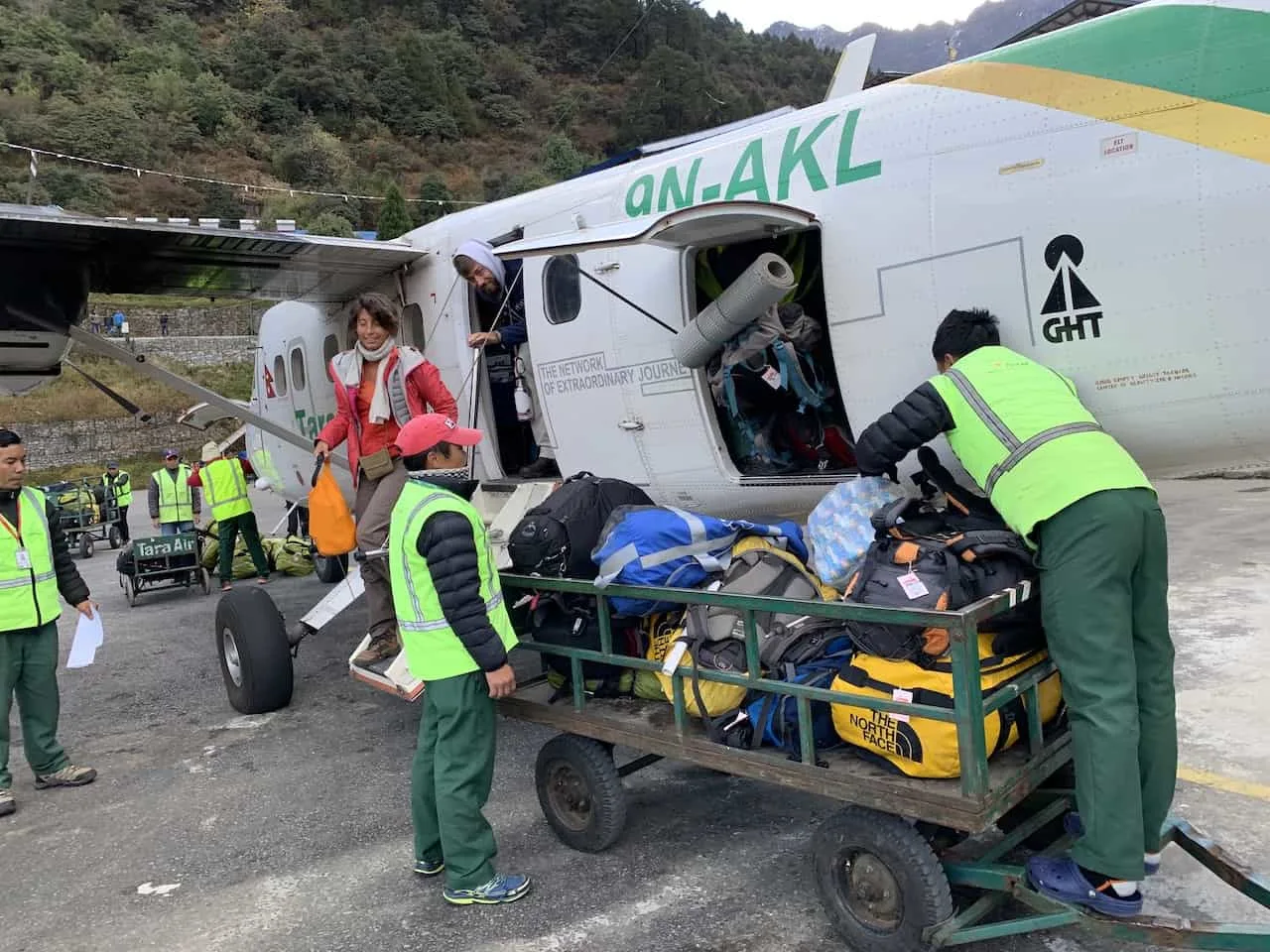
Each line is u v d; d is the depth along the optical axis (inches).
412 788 127.6
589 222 189.9
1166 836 104.7
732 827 139.3
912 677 97.4
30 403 1250.6
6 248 214.1
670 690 124.3
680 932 111.3
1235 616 235.6
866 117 148.6
